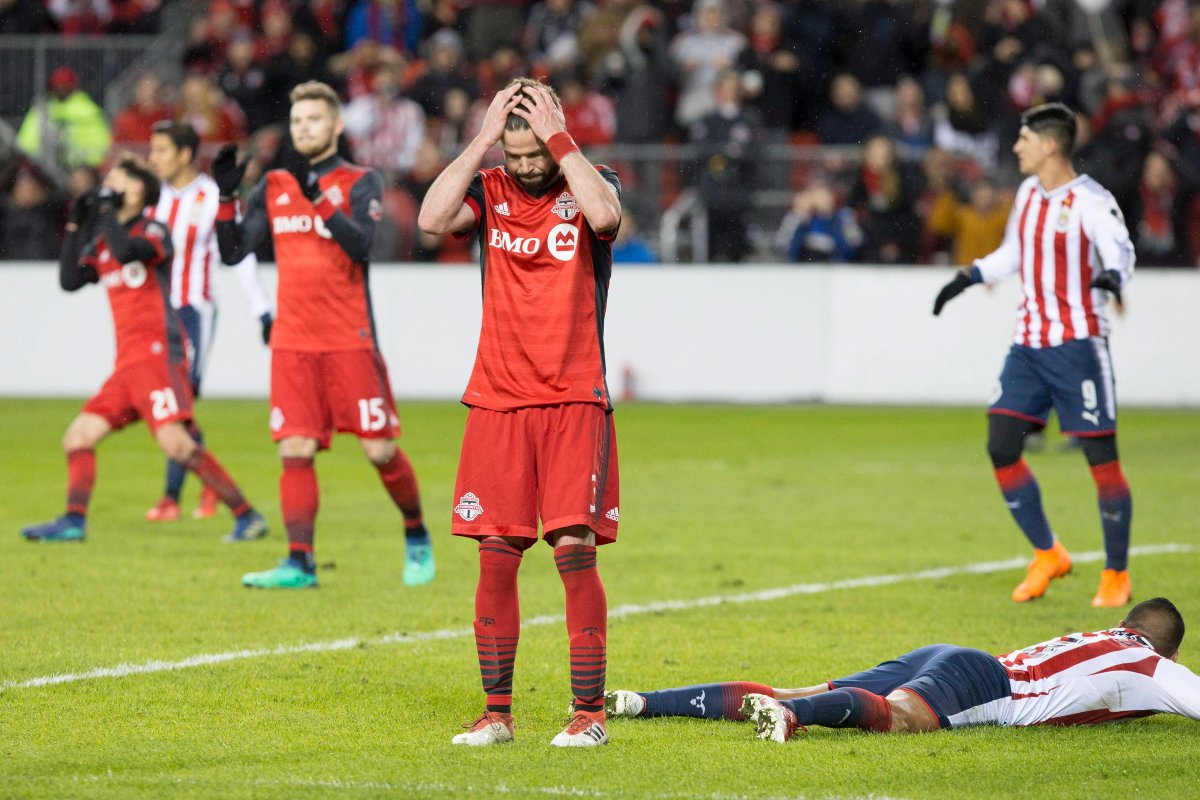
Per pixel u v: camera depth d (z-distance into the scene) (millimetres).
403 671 21156
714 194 68250
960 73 72375
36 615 24891
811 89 78562
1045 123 27438
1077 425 27203
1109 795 15320
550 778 15672
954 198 66938
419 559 28922
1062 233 27328
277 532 35094
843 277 66438
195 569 29797
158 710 18734
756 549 33188
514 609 17609
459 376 67938
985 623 25156
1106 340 27391
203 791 15102
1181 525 36875
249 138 74875
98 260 32688
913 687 17766
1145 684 17828
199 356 36969
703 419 61594
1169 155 69000
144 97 73625
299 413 28078
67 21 83000
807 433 57250
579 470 17188
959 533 35594
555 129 17000
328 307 27922
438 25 81312
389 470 28188
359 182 27750
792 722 16875
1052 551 27531
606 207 16812
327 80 77125
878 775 15891
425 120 72812
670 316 67688
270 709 18875
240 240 28141
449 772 15914
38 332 69188
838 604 26797
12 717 18266
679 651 22703
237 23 81562
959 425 59594
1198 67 77188
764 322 67062
